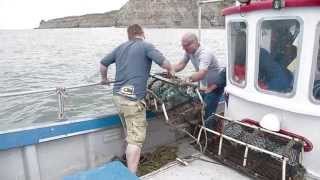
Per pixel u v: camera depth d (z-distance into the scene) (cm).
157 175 405
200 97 440
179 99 429
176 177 400
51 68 2792
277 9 346
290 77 358
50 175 433
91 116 455
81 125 440
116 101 418
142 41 421
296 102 356
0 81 2186
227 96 454
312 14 323
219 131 434
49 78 2267
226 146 419
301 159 362
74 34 13425
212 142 438
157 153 483
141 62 408
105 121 456
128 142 410
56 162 434
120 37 9350
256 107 405
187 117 436
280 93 370
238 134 405
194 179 394
